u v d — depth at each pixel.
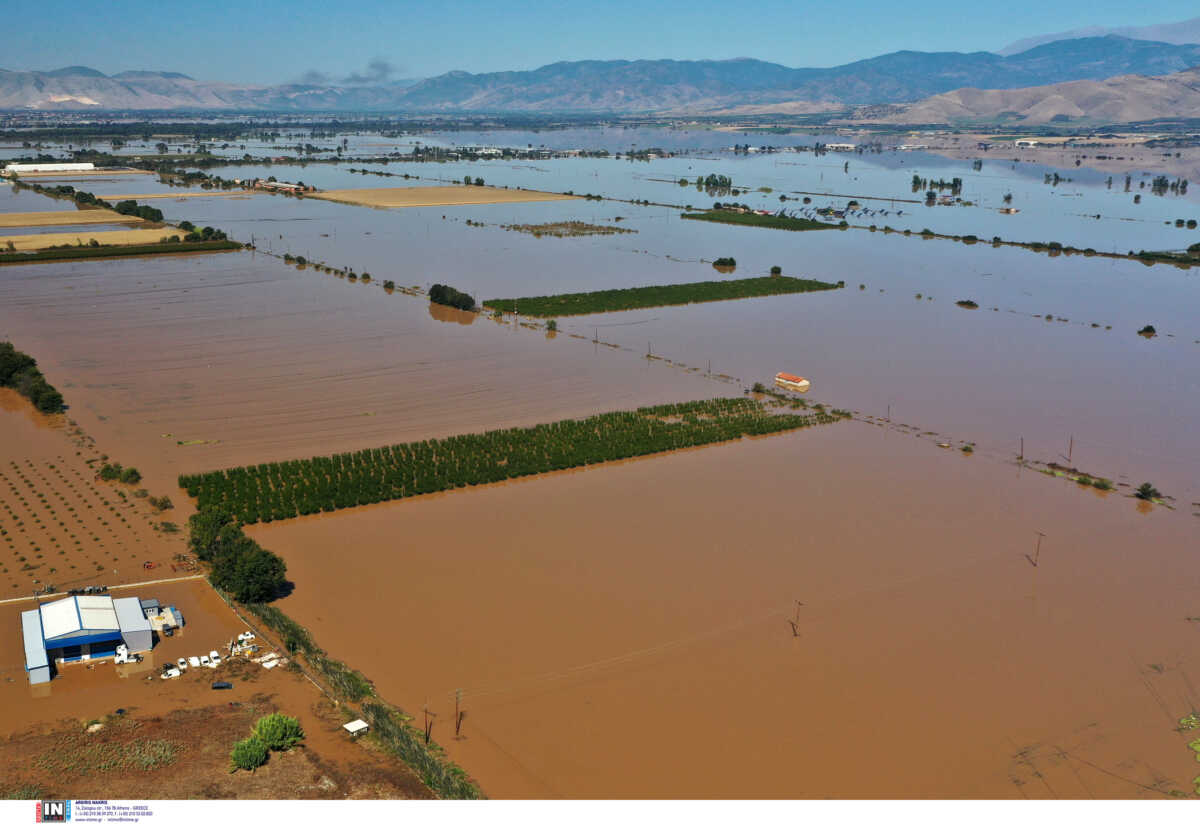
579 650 69.94
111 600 73.12
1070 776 57.94
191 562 82.94
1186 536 91.50
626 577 80.44
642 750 59.59
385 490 96.88
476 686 65.56
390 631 71.94
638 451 109.19
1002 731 62.31
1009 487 102.38
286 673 67.38
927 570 83.12
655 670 67.81
